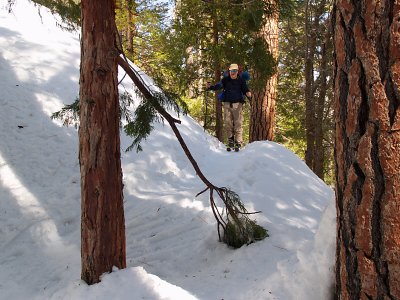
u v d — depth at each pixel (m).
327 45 12.31
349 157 1.74
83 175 3.43
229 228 4.62
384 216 1.61
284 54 13.66
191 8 8.91
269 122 10.23
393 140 1.57
